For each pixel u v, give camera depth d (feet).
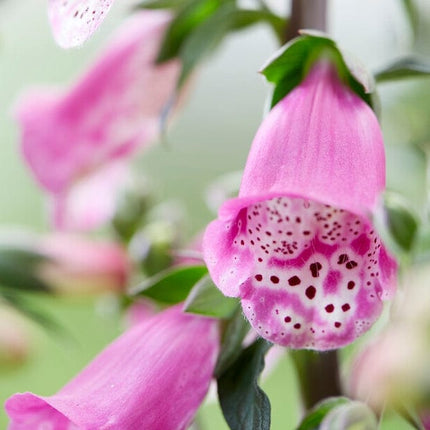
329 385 1.38
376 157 1.22
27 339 1.63
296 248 1.21
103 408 1.24
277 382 1.89
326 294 1.20
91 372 1.28
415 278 1.34
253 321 1.19
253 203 1.20
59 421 1.28
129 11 1.43
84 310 2.18
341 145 1.22
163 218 1.65
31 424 1.27
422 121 1.59
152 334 1.29
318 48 1.26
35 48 2.74
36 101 1.63
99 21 1.17
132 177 1.67
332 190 1.19
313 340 1.19
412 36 1.48
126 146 1.60
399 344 1.31
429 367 1.30
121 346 1.29
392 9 1.62
